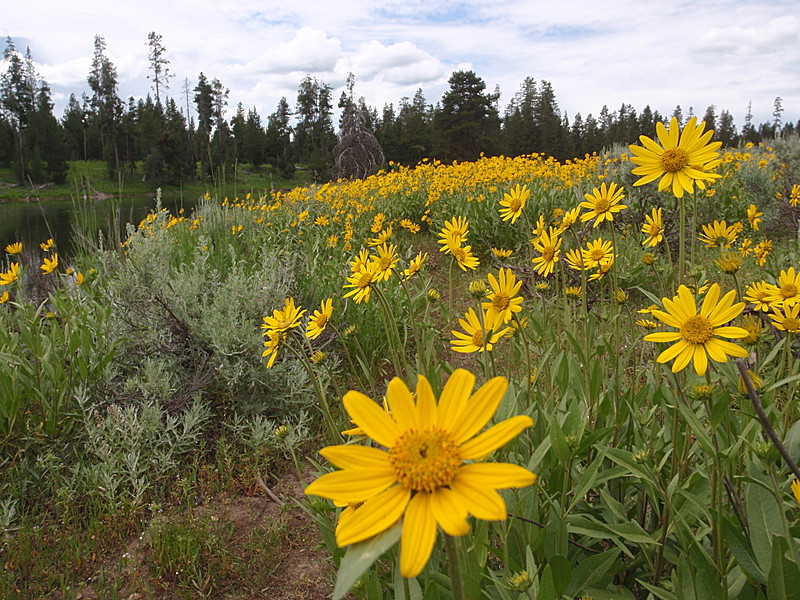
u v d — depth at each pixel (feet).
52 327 11.87
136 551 8.55
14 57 166.81
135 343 12.33
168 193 98.07
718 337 4.59
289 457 10.87
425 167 44.39
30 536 8.70
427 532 2.52
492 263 21.48
